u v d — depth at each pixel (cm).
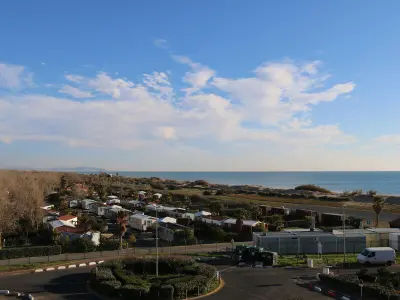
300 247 5828
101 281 4019
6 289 4091
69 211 10075
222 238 7219
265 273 4691
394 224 8200
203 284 3847
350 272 4694
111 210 10050
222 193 16462
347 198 14550
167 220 8344
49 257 5722
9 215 7488
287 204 12975
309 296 3759
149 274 4562
